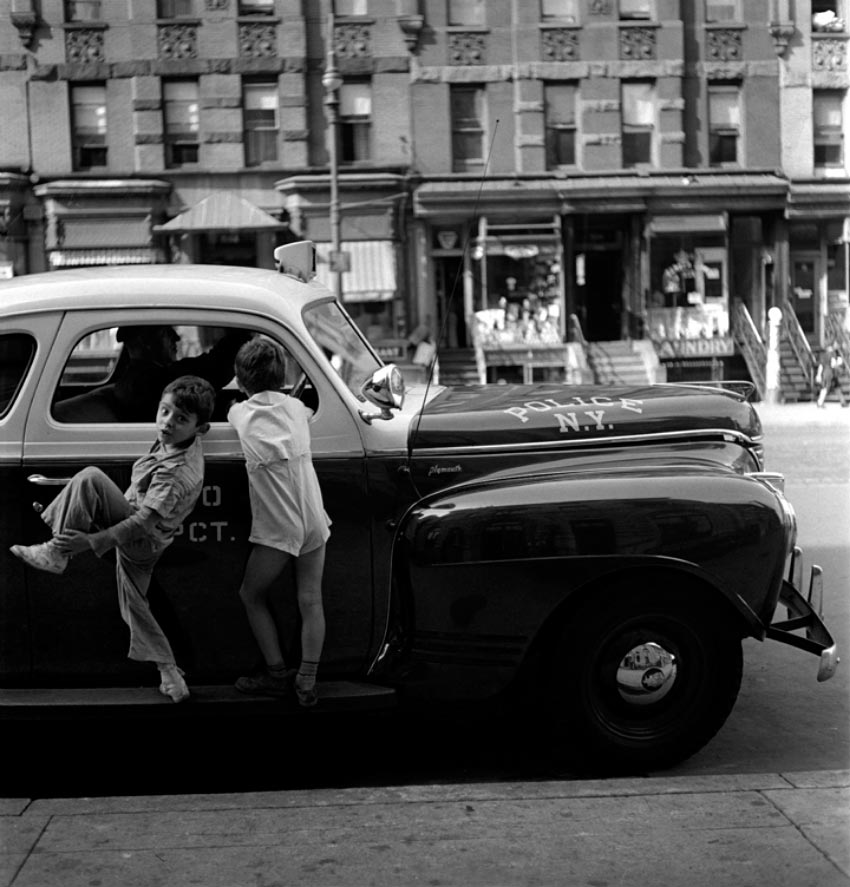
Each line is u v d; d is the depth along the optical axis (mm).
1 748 5234
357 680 4781
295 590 4625
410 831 3779
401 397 5137
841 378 28219
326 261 26984
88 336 4676
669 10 29828
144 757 5113
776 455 15820
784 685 6000
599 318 30766
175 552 4582
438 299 29969
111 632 4641
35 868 3539
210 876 3479
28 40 28812
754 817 3846
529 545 4543
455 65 29594
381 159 29719
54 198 28594
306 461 4477
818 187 30062
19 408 4598
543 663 4730
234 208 28562
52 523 4332
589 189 29203
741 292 30969
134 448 4609
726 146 30609
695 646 4676
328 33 28188
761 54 30266
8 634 4613
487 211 29375
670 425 5141
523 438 4930
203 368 4934
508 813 3912
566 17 29781
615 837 3709
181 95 29406
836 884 3377
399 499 4766
